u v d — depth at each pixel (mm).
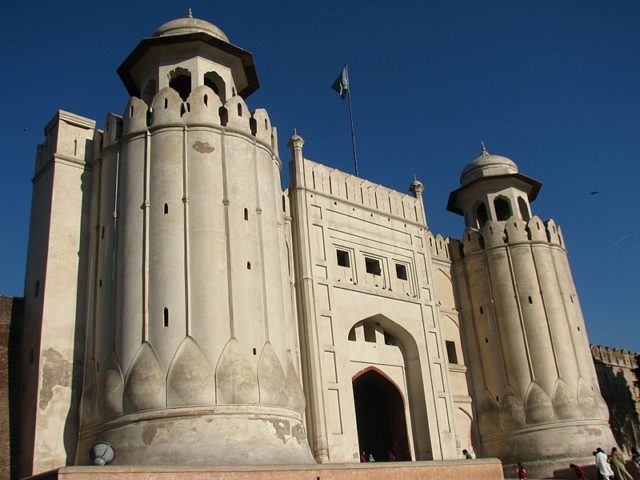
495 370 28453
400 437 25719
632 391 41094
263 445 17188
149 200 19609
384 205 28484
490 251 30062
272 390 18234
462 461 19359
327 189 26406
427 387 26297
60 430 18391
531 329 28203
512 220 30422
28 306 20250
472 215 32094
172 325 18031
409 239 28797
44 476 13070
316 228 25266
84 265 20562
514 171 32781
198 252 18828
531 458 26391
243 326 18531
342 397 23188
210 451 16469
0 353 19516
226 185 20000
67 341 19391
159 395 17281
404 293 27406
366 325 26188
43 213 20984
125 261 19141
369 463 16969
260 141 21656
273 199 21484
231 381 17578
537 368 27547
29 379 18984
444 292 30078
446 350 28312
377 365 25531
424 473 18094
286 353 19719
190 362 17531
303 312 23594
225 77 23078
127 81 23797
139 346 18016
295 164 25734
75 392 18984
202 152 20109
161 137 20297
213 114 20859
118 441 17109
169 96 20859
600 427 26875
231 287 18797
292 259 24359
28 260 21141
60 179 21094
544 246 29969
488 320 29281
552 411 26781
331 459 21828
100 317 19203
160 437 16797
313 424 22109
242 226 19781
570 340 28391
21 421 18859
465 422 27953
